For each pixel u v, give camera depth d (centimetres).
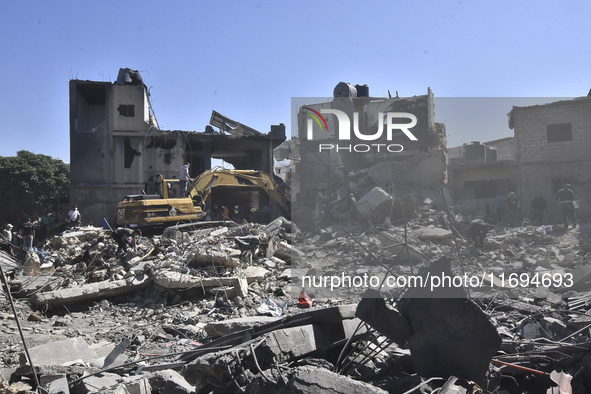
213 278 1103
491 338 352
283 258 1448
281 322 465
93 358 650
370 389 330
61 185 4541
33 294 1119
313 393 329
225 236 1603
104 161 3134
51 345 643
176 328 834
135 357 666
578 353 447
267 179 2400
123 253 1402
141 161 3170
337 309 444
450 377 356
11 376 538
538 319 635
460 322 355
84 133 3136
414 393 346
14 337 784
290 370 353
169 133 3180
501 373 447
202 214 2098
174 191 2231
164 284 1089
